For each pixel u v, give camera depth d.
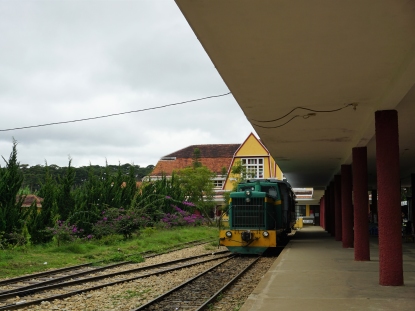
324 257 14.30
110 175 27.81
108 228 22.11
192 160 55.44
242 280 11.18
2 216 17.61
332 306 6.85
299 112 10.45
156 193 32.47
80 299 8.80
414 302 7.14
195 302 8.48
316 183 34.75
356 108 9.97
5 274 12.01
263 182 20.17
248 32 5.84
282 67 7.20
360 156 13.41
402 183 31.84
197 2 5.01
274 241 16.88
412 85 7.45
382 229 8.85
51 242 19.84
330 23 5.57
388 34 5.91
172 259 16.38
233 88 8.44
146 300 8.73
